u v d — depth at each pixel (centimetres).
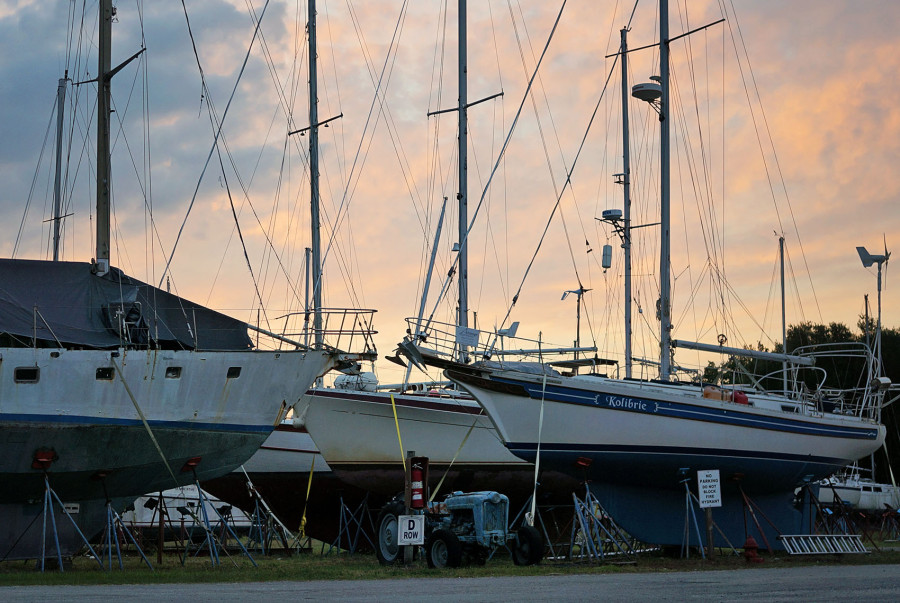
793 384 2408
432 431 2105
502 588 1091
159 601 889
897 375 5288
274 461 2191
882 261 2530
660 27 2433
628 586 1123
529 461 1770
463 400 2128
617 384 2025
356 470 2095
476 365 1733
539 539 1599
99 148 1892
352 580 1288
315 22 2738
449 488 2152
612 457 1850
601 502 1895
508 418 1750
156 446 1611
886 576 1332
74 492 1611
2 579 1280
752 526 2150
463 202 2447
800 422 2161
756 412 2062
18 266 1581
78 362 1554
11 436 1504
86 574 1348
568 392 1792
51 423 1530
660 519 1973
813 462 2223
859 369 5353
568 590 1055
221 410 1691
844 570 1527
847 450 2330
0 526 1568
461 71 2494
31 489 1572
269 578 1324
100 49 1925
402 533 1520
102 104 1911
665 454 1908
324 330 1817
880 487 4038
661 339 2297
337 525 2230
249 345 1800
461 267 2403
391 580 1281
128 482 1648
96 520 1658
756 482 2112
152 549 2175
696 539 2008
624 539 1984
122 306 1633
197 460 1675
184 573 1391
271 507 2238
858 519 3547
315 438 2080
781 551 2162
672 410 1917
